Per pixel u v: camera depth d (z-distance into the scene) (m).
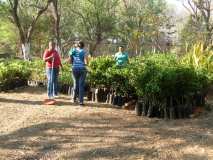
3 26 48.72
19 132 8.95
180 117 10.31
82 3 45.19
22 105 12.28
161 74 10.14
